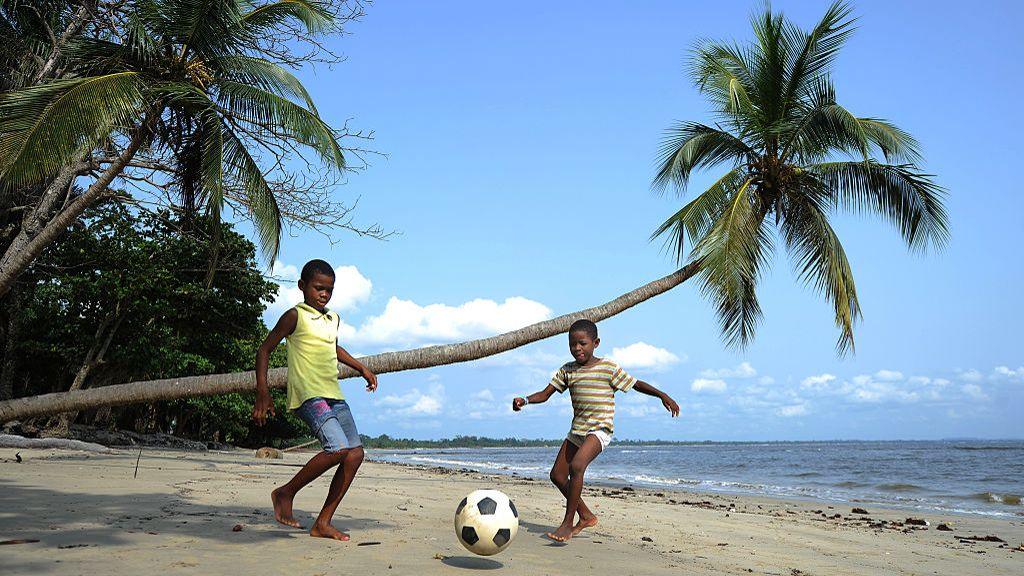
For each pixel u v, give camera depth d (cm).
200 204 1346
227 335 2939
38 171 1112
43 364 2909
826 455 8131
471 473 2341
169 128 1319
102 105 1141
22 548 377
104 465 1227
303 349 470
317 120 1274
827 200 1597
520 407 587
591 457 568
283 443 6369
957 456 6969
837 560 671
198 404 3769
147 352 2567
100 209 2534
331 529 468
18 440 1595
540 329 1245
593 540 602
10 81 1736
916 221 1537
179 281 2595
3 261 1512
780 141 1549
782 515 1180
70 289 2508
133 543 407
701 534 797
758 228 1545
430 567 389
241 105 1284
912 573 623
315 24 1441
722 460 6203
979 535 1028
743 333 1576
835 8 1494
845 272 1545
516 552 482
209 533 457
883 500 1755
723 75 1603
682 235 1552
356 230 1631
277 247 1388
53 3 1645
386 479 1559
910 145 1452
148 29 1262
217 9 1221
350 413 486
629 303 1345
